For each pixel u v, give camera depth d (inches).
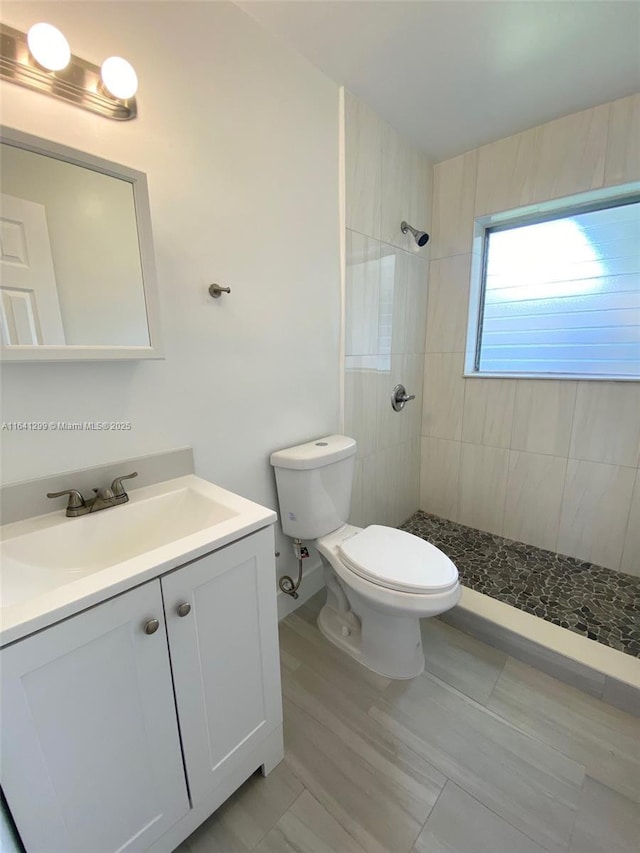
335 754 43.8
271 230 53.3
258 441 57.0
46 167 32.3
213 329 48.5
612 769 42.1
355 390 72.9
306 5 44.4
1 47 30.0
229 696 36.1
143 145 39.2
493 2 43.9
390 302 78.0
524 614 60.9
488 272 86.2
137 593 27.5
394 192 73.5
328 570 61.4
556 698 50.8
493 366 89.1
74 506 37.2
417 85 59.0
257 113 49.0
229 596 34.3
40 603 24.0
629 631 58.6
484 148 76.5
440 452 96.7
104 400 39.9
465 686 52.7
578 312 76.0
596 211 71.6
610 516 74.6
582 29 47.8
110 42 35.7
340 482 61.2
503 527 89.2
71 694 25.2
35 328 33.2
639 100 60.2
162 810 32.3
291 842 36.2
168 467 46.1
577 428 75.6
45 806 25.1
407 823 37.4
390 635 53.3
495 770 42.1
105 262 35.9
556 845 35.6
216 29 43.3
